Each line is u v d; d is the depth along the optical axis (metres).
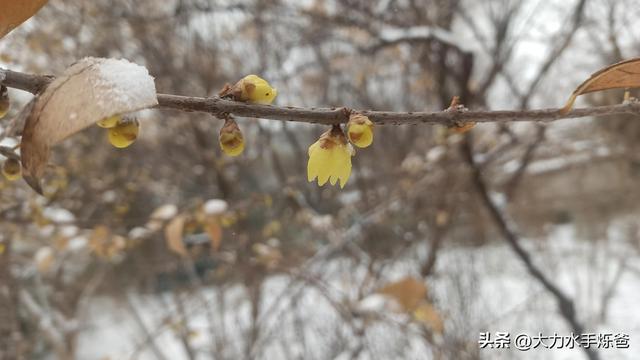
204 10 5.35
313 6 5.63
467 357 5.07
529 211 8.70
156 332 5.57
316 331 5.68
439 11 5.46
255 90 1.10
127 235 4.35
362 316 4.23
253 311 5.33
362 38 6.05
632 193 8.41
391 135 6.23
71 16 4.64
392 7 5.45
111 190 5.26
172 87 5.59
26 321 5.42
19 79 0.95
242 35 5.80
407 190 5.11
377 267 5.84
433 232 5.83
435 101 6.16
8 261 4.30
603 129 6.08
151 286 7.16
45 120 0.83
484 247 7.16
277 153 6.39
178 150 6.11
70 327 5.49
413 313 3.97
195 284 6.09
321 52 6.25
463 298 5.45
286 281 6.10
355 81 6.35
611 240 10.20
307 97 6.42
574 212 10.41
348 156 1.15
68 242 3.69
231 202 5.06
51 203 4.26
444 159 5.05
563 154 6.24
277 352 6.00
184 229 3.57
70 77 0.85
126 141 1.01
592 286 8.05
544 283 5.07
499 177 6.72
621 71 1.08
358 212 6.10
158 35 5.37
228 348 5.76
